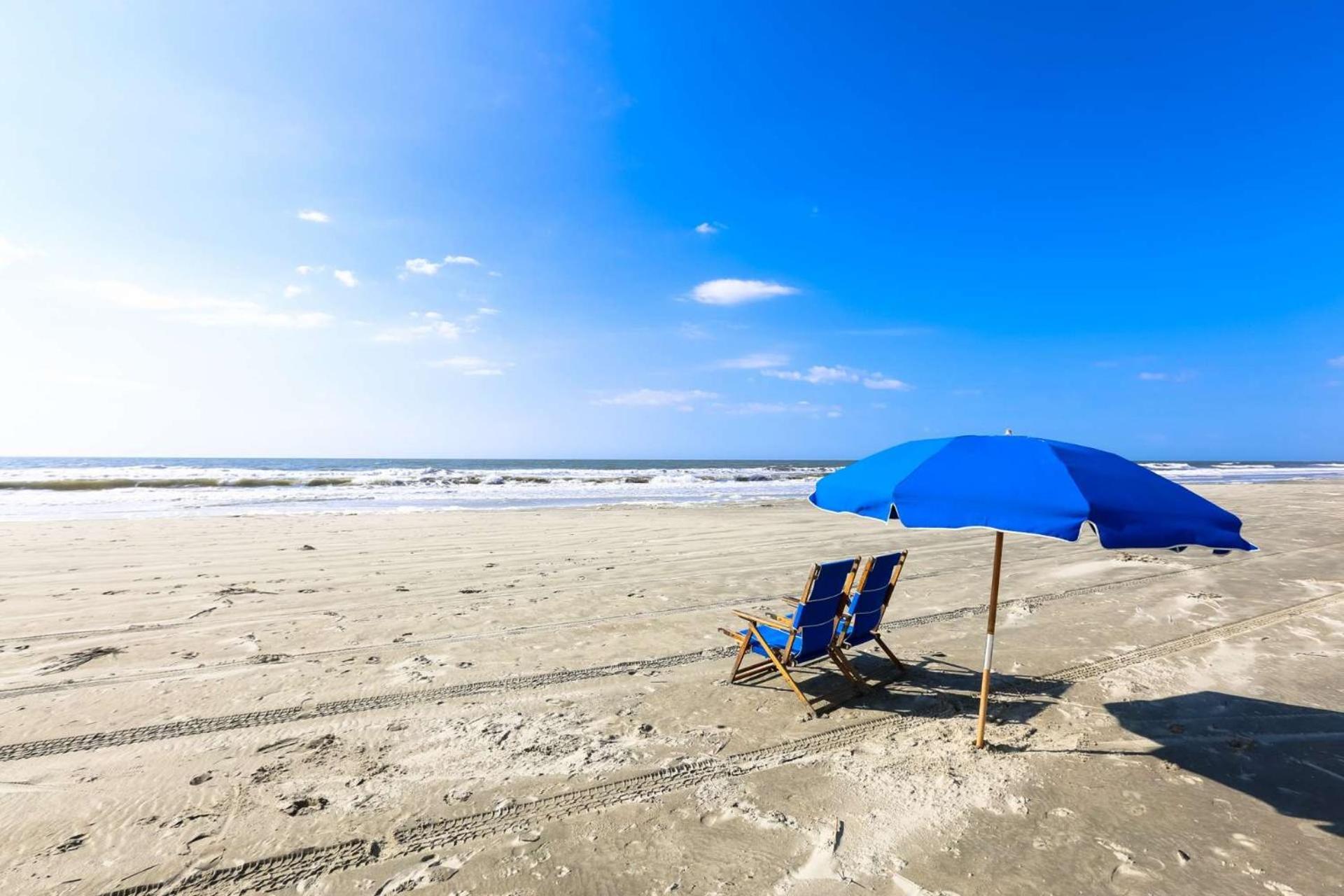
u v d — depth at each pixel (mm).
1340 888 2799
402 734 4293
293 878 2842
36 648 5980
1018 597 8320
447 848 3061
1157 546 2842
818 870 2910
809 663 5652
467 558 10758
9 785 3598
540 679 5355
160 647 6070
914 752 4109
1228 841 3154
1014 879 2854
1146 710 4785
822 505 3898
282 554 10859
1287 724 4535
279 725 4422
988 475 3295
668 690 5152
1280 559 11062
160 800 3457
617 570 9914
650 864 2953
